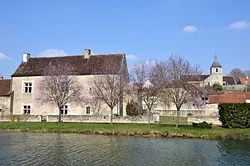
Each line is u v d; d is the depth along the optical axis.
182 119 34.50
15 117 34.97
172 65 29.25
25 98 40.47
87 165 13.04
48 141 20.36
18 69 42.25
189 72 28.81
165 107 41.34
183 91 27.42
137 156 15.08
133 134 23.95
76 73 38.34
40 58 43.50
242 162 13.76
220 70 79.38
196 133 22.62
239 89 74.31
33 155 15.12
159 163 13.52
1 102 40.41
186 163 13.55
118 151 16.47
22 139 21.36
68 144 18.97
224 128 25.83
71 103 38.53
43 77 37.25
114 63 35.25
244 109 25.80
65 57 42.88
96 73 35.66
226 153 16.02
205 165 13.18
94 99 34.97
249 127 25.91
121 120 32.59
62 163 13.38
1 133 25.42
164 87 28.78
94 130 25.47
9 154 15.37
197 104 30.88
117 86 31.89
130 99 36.19
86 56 41.41
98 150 16.77
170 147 17.98
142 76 31.84
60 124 29.80
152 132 23.67
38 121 34.41
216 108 38.88
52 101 35.41
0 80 42.75
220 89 68.81
